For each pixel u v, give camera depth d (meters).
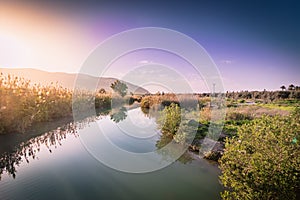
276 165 2.83
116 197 3.60
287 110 9.33
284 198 2.72
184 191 3.89
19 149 6.02
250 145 3.33
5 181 4.09
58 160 5.34
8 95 7.57
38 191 3.71
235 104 13.67
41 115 9.60
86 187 3.95
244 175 3.15
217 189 3.97
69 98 13.01
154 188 3.98
